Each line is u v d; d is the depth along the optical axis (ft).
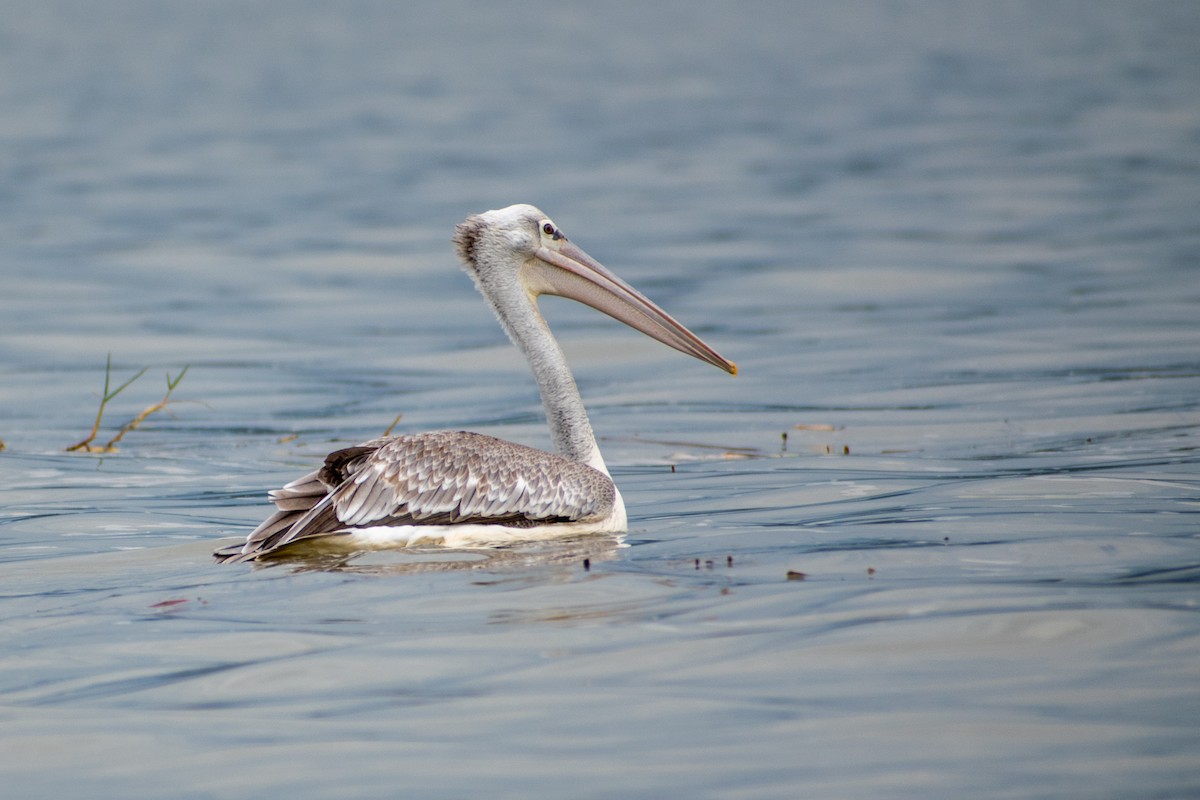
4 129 224.33
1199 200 124.98
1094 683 20.03
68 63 355.36
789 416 53.21
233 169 178.09
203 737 19.67
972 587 25.23
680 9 543.39
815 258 102.73
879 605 24.21
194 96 280.31
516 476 31.71
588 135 209.15
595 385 62.95
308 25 488.44
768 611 24.18
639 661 21.88
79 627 25.11
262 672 22.18
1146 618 22.74
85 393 63.00
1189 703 19.16
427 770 18.19
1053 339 67.87
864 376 61.36
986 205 129.39
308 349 74.43
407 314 86.17
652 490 40.24
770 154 181.27
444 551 30.48
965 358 64.34
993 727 18.72
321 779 18.08
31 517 37.01
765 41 402.72
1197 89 239.91
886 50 362.33
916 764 17.72
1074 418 49.34
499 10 549.95
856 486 38.78
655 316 37.19
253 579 28.09
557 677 21.33
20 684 22.22
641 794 17.24
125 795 17.88
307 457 47.65
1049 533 30.25
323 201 148.36
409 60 363.56
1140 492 35.29
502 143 201.77
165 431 53.78
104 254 112.98
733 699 20.12
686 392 59.77
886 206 132.26
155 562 30.73
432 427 53.62
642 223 126.72
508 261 36.68
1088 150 170.50
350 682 21.57
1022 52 339.98
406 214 137.49
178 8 567.18
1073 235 108.17
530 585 26.63
